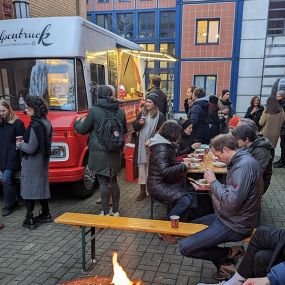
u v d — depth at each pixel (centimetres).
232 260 306
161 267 345
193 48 1811
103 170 436
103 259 362
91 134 436
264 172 387
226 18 1736
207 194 434
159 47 3303
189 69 1836
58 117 514
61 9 1141
